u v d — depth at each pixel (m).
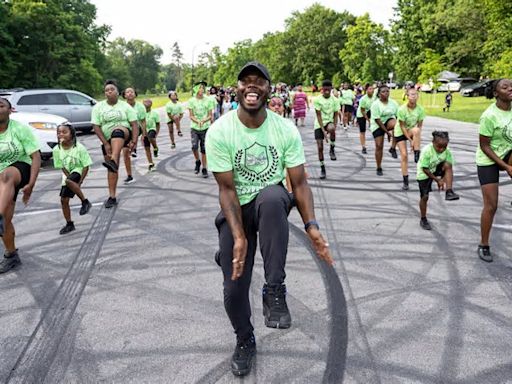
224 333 3.20
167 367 2.82
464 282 3.89
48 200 7.16
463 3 40.34
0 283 4.14
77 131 17.83
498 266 4.21
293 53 83.06
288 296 3.70
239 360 2.73
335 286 3.87
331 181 7.89
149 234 5.32
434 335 3.10
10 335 3.25
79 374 2.79
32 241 5.22
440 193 6.91
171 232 5.38
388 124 8.03
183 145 13.13
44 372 2.81
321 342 3.05
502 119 4.03
